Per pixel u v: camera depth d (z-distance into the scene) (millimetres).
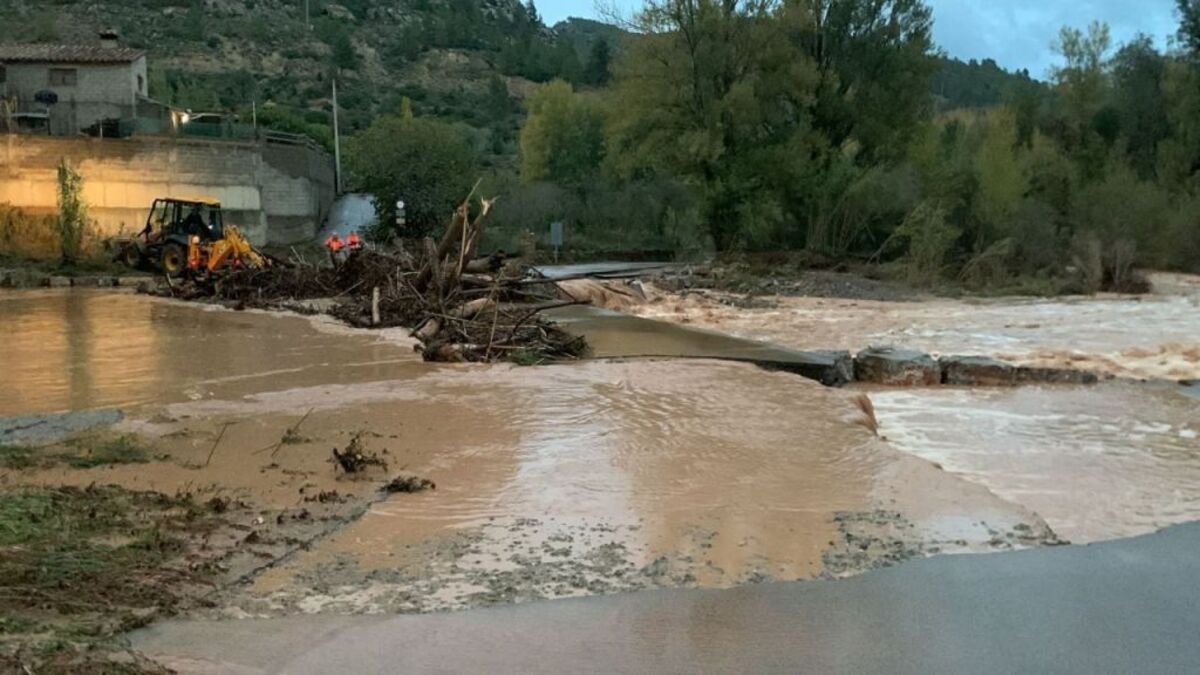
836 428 8578
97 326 16734
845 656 4211
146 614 4395
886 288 31406
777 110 41031
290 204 39094
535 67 119625
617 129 40719
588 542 5633
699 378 11242
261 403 9555
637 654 4199
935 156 38688
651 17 39094
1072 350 16859
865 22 41906
